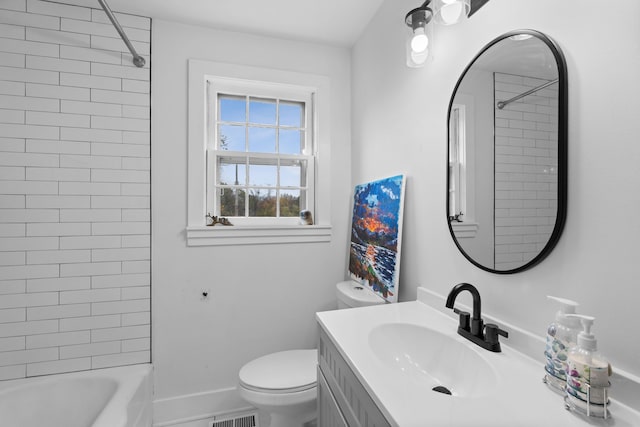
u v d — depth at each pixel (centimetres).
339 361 90
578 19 68
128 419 139
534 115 77
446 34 112
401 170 144
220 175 197
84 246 165
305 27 186
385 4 160
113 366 169
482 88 94
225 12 171
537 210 77
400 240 139
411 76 136
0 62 153
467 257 100
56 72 161
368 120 181
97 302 167
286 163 206
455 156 107
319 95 203
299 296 199
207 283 184
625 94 59
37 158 158
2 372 154
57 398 153
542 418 57
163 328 177
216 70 185
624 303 60
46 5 160
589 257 66
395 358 96
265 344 193
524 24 81
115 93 170
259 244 192
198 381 182
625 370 60
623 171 60
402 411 59
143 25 175
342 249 206
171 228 178
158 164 176
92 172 166
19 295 156
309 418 141
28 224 157
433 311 115
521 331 81
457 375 86
